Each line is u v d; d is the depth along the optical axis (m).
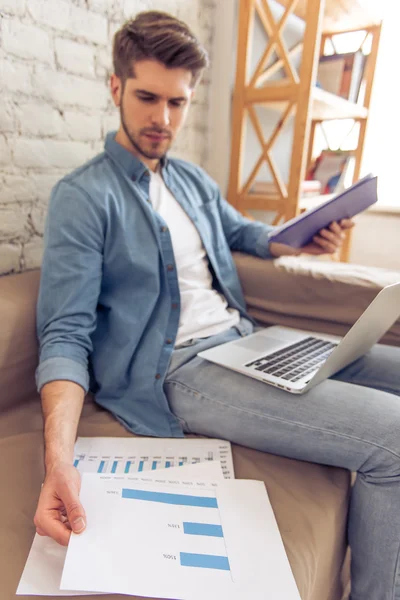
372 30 1.71
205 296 1.06
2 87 0.97
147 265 0.92
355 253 2.02
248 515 0.60
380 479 0.67
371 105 1.78
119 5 1.21
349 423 0.70
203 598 0.47
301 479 0.71
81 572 0.48
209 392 0.82
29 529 0.57
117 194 0.93
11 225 1.06
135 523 0.56
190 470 0.68
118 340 0.90
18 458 0.71
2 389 0.84
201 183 1.21
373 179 0.91
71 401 0.70
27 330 0.87
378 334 0.92
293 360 0.88
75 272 0.82
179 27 0.90
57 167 1.14
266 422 0.75
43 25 1.03
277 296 1.20
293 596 0.49
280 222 1.68
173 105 0.94
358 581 0.73
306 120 1.36
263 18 1.43
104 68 1.21
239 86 1.50
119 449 0.76
